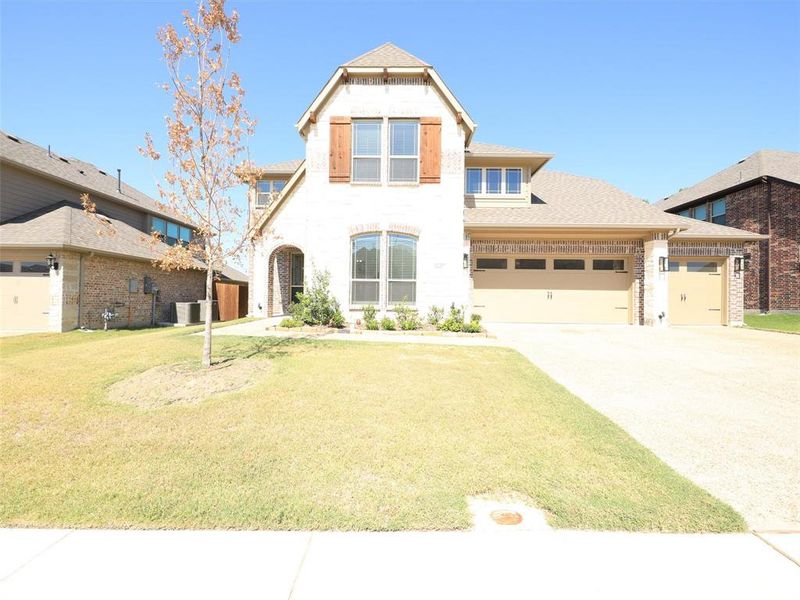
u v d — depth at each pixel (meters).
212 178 7.18
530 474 3.92
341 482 3.74
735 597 2.43
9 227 15.24
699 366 8.58
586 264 15.48
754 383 7.32
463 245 13.37
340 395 6.00
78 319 15.22
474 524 3.16
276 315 17.11
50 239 14.42
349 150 13.10
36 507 3.35
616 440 4.73
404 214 13.09
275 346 9.16
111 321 16.64
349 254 13.09
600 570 2.66
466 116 12.93
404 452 4.34
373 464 4.07
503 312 15.44
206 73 6.91
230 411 5.38
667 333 13.09
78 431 4.79
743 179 21.95
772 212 20.55
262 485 3.68
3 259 14.64
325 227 13.12
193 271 23.12
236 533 3.05
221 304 20.27
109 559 2.76
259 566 2.69
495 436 4.78
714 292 15.77
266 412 5.35
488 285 15.45
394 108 13.08
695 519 3.23
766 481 3.91
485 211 15.35
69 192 18.62
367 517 3.23
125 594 2.44
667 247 14.90
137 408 5.50
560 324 15.23
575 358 9.23
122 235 18.61
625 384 7.23
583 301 15.47
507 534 3.04
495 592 2.46
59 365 7.55
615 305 15.48
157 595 2.43
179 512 3.29
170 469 3.95
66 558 2.77
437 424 5.09
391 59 13.45
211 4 6.77
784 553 2.86
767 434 5.06
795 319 18.55
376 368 7.41
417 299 13.04
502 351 9.32
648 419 5.56
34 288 14.62
